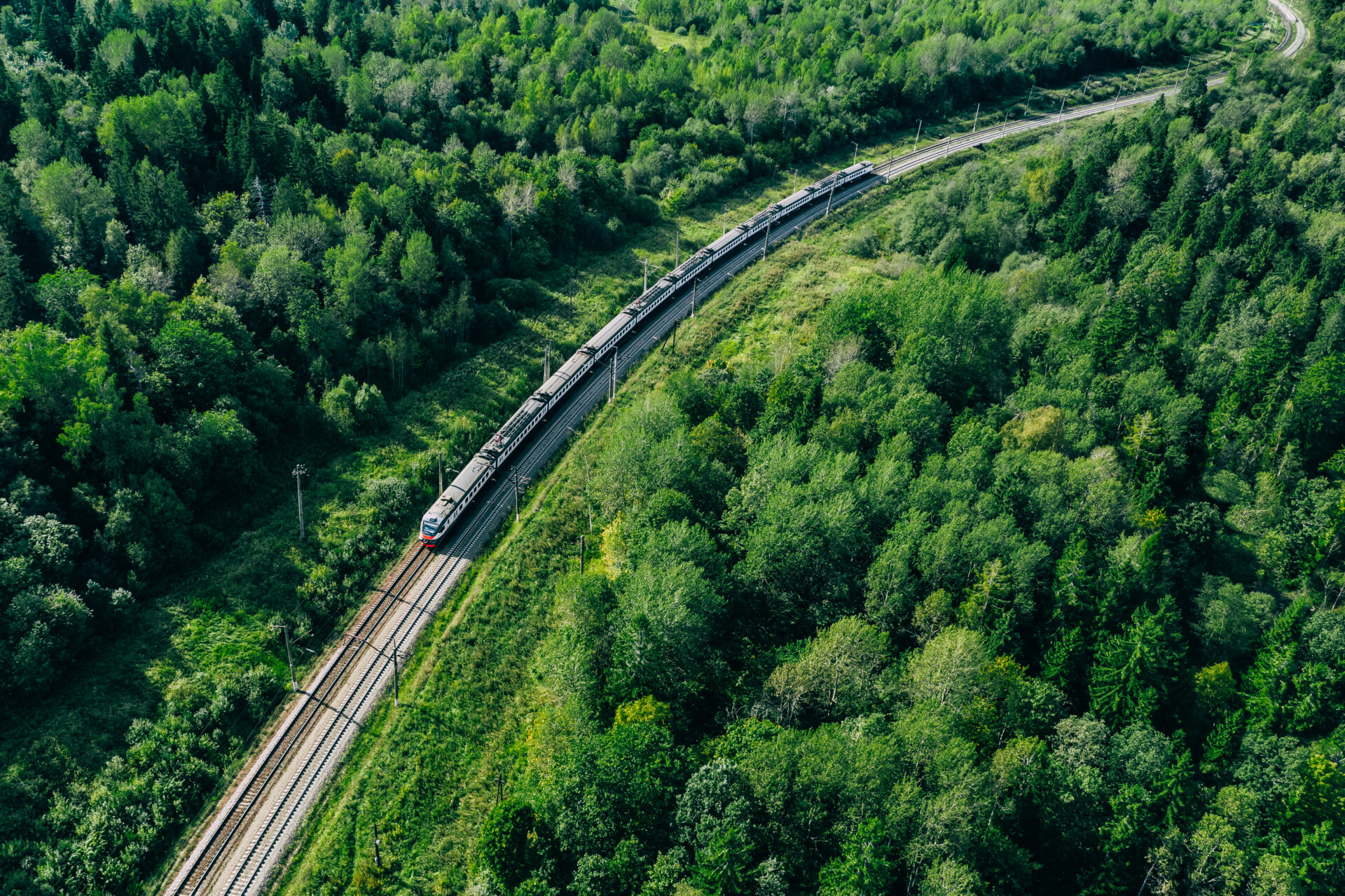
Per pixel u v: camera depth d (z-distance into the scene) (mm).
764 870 81500
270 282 147625
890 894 83812
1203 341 159375
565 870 88062
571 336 175750
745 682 104875
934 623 108625
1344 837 89000
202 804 96938
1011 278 176750
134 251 147500
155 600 115125
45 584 107062
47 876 87500
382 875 91438
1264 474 137500
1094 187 195000
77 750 98000
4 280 130625
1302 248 177000
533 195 193375
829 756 88062
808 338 175375
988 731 96750
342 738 103250
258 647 112125
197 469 123938
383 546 127500
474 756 103625
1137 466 135000
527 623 119438
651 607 102500
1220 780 101125
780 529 115125
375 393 146250
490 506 136375
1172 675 104500
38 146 162000
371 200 171625
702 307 188250
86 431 115250
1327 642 110812
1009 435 133875
